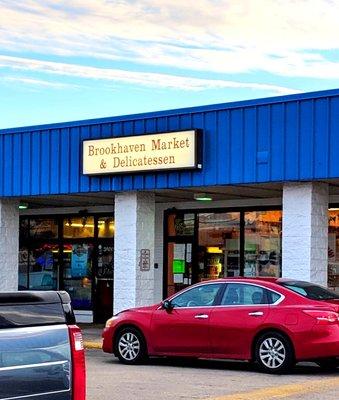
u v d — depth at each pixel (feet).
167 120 60.54
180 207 75.15
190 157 58.39
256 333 44.75
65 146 66.54
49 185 67.41
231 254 71.97
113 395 37.37
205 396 36.81
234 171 57.11
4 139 70.54
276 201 69.21
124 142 62.23
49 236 85.10
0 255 71.82
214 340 46.14
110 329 50.29
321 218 55.83
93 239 81.97
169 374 44.68
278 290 44.96
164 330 48.01
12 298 19.20
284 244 56.24
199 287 47.80
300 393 37.35
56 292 20.15
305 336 43.21
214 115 58.29
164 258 75.87
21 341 18.90
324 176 52.85
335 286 65.26
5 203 72.33
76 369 19.69
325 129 53.06
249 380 42.01
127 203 64.34
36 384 18.99
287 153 54.65
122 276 64.39
